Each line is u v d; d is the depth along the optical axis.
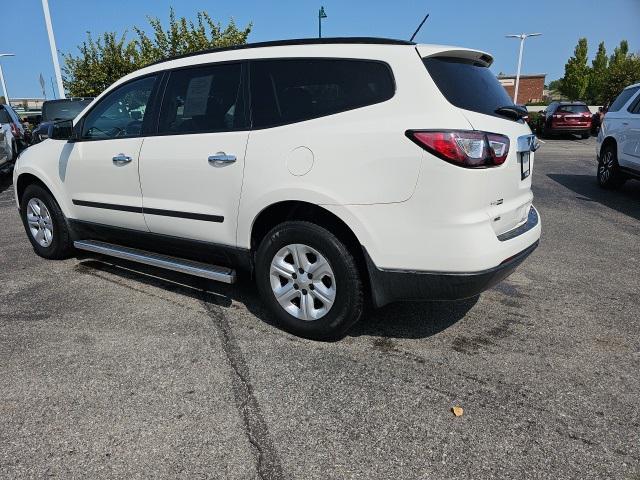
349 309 3.21
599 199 8.55
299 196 3.15
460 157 2.76
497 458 2.35
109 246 4.58
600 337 3.55
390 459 2.34
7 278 4.65
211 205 3.62
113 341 3.43
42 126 10.81
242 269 3.74
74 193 4.63
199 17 21.02
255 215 3.40
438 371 3.07
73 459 2.34
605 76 35.25
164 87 3.96
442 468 2.29
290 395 2.82
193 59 3.85
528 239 3.38
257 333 3.55
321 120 3.14
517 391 2.87
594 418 2.64
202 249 3.81
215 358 3.21
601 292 4.38
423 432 2.52
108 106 4.34
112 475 2.24
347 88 3.13
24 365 3.13
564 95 48.19
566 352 3.33
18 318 3.79
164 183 3.85
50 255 5.09
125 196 4.17
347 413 2.67
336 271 3.18
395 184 2.89
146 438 2.48
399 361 3.19
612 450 2.40
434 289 2.96
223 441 2.46
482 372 3.07
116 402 2.76
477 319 3.81
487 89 3.34
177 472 2.26
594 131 24.38
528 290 4.41
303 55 3.33
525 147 3.32
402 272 2.98
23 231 6.50
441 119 2.81
